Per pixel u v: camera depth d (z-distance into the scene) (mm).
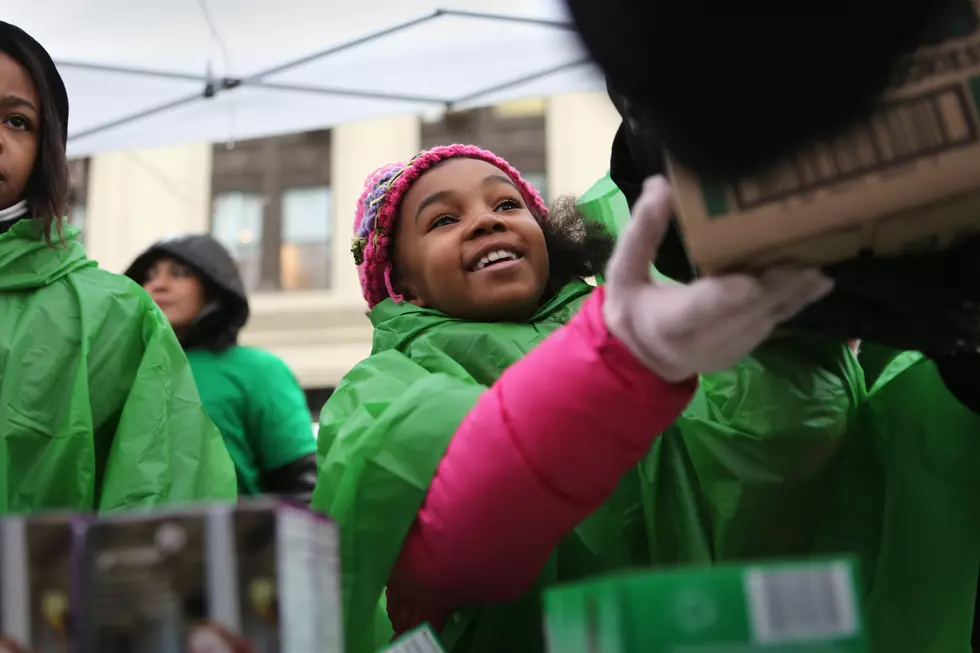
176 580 517
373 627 921
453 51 2473
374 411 944
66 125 1289
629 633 464
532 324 1135
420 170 1220
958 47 596
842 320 775
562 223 1235
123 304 1199
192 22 2363
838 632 466
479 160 1222
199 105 2500
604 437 757
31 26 2301
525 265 1121
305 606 558
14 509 1040
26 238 1195
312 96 2518
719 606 467
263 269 7445
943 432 936
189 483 1094
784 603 469
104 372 1145
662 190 660
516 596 880
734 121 556
